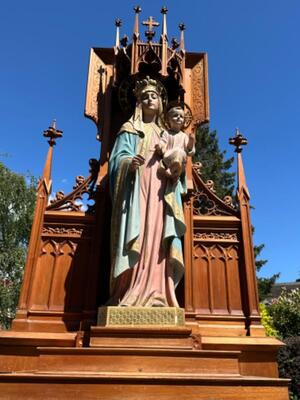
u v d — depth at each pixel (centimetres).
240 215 668
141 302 490
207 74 793
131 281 513
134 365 418
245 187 686
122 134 610
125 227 526
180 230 544
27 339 531
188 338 459
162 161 584
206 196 700
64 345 535
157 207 556
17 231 2247
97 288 602
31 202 2311
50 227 646
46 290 604
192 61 812
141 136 618
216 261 645
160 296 500
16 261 2120
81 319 586
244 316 603
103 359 421
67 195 672
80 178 688
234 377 398
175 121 629
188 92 781
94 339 456
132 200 534
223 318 601
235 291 623
